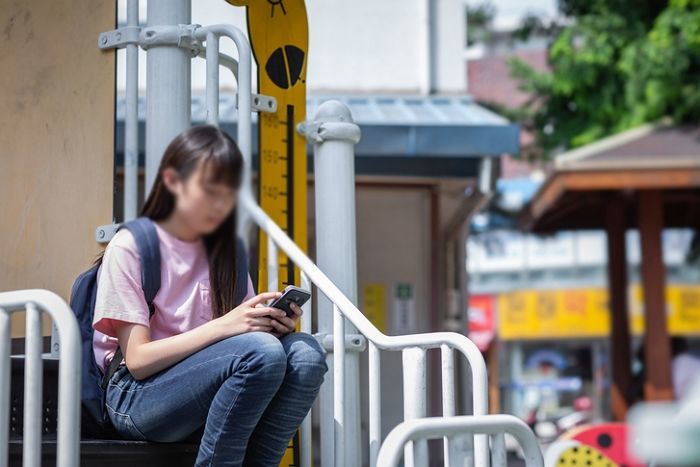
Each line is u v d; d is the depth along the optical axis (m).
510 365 31.73
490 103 22.20
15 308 3.11
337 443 3.91
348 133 4.73
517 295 31.19
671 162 12.31
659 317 12.87
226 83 11.10
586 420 25.17
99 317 3.50
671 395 12.63
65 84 4.64
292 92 4.99
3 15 4.82
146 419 3.56
